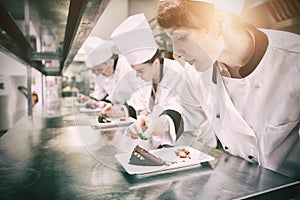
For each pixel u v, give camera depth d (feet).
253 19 3.13
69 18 1.85
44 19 2.44
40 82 7.14
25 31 3.02
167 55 3.56
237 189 1.69
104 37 5.95
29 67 5.46
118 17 5.91
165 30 2.50
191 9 2.32
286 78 2.71
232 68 3.11
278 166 2.70
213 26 2.52
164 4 2.34
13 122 4.64
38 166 2.11
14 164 2.16
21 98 6.54
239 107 3.15
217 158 2.42
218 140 3.12
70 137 3.27
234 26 2.75
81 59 4.49
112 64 4.58
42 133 3.55
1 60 6.14
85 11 1.36
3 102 5.74
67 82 8.90
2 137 3.29
